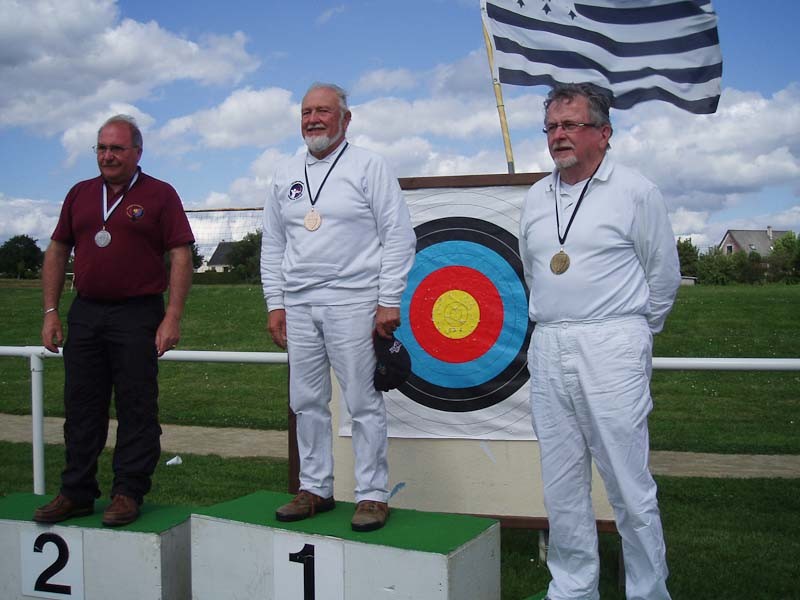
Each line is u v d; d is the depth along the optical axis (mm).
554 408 2795
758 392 10031
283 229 3238
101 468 6277
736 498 5348
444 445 3822
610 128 2758
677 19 4691
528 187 3805
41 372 4414
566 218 2750
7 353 4430
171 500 5289
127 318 3238
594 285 2688
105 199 3273
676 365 3473
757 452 7098
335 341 3031
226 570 2998
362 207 3014
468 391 3797
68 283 22453
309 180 3068
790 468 6441
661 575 2682
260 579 2932
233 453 7059
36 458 4430
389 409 3861
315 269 3025
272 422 8609
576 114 2676
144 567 3068
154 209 3266
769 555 4008
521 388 3758
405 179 3896
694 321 15641
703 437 7770
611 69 4715
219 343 15211
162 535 3064
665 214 2717
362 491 3045
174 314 3283
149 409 3275
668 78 4695
